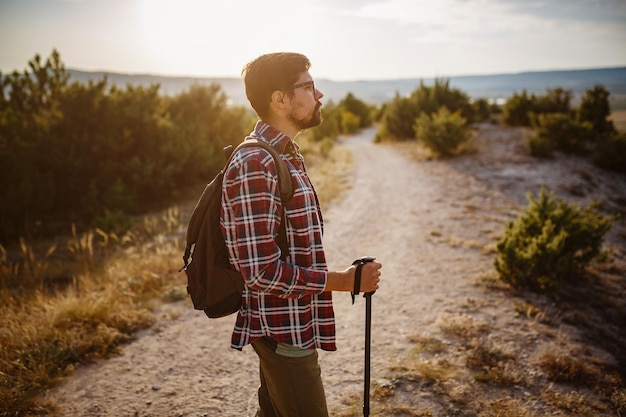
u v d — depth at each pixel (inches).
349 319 174.1
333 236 298.4
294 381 59.9
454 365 134.2
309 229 57.2
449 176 474.0
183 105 530.0
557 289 198.4
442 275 220.7
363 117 1536.7
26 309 174.1
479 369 133.1
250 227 51.8
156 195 423.8
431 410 112.5
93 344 145.6
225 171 56.9
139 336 157.2
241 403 120.6
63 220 371.6
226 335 160.4
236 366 140.1
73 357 138.6
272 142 57.2
